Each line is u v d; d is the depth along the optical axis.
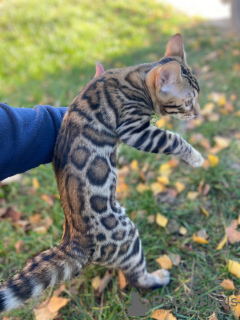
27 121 0.33
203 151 0.62
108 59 1.18
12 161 0.32
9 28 1.38
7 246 0.50
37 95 0.94
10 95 1.01
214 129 0.67
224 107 0.74
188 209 0.51
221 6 1.64
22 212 0.57
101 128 0.34
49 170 0.64
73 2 1.57
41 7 1.48
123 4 1.61
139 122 0.35
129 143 0.35
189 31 1.33
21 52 1.28
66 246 0.34
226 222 0.48
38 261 0.33
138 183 0.58
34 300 0.42
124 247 0.36
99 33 1.40
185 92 0.40
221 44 1.10
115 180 0.36
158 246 0.46
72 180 0.33
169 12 1.61
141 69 0.40
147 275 0.40
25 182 0.63
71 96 0.89
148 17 1.54
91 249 0.34
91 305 0.41
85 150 0.34
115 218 0.35
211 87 0.84
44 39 1.33
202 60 1.00
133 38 1.37
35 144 0.33
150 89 0.38
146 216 0.51
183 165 0.61
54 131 0.36
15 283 0.30
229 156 0.60
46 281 0.31
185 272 0.43
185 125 0.70
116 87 0.36
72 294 0.43
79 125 0.34
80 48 1.30
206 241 0.45
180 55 0.44
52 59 1.25
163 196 0.55
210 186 0.54
